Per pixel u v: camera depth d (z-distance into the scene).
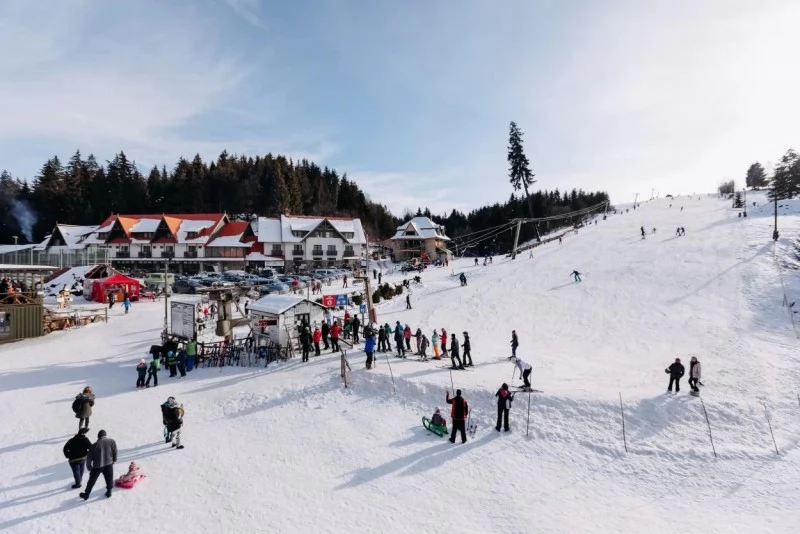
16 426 16.09
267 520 10.53
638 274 38.97
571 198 138.00
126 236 77.94
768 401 17.05
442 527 10.30
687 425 15.39
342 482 12.27
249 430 15.84
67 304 39.38
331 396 18.62
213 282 52.12
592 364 22.81
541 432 15.02
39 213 103.31
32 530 10.03
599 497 11.69
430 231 91.38
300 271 76.06
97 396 19.34
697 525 10.38
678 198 119.19
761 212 64.00
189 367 23.06
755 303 30.25
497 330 30.97
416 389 18.17
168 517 10.62
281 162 122.00
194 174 109.00
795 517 10.60
